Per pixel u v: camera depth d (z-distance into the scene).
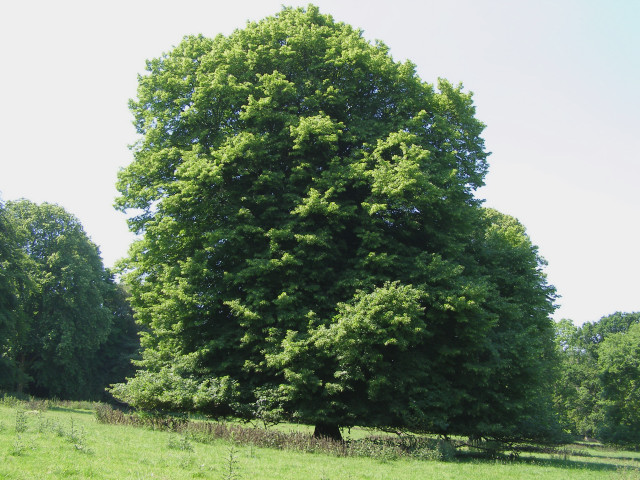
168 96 24.08
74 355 56.00
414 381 19.11
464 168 25.33
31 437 12.48
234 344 20.52
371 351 17.92
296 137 21.50
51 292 53.88
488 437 22.00
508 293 24.12
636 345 63.06
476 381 20.25
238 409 19.00
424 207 20.53
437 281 19.73
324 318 20.03
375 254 20.55
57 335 52.75
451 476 13.62
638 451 57.25
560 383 66.50
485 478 13.77
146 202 24.11
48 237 57.12
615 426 62.06
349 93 23.52
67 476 8.84
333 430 21.05
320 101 22.94
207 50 26.19
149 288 24.77
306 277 20.42
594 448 51.38
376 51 24.61
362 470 13.41
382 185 19.69
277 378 20.11
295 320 19.55
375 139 22.23
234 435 17.59
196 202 21.34
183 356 20.42
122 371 64.88
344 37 25.00
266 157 21.62
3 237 45.88
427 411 19.28
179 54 26.81
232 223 21.28
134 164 24.11
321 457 15.69
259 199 20.95
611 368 63.41
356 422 19.34
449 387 19.98
